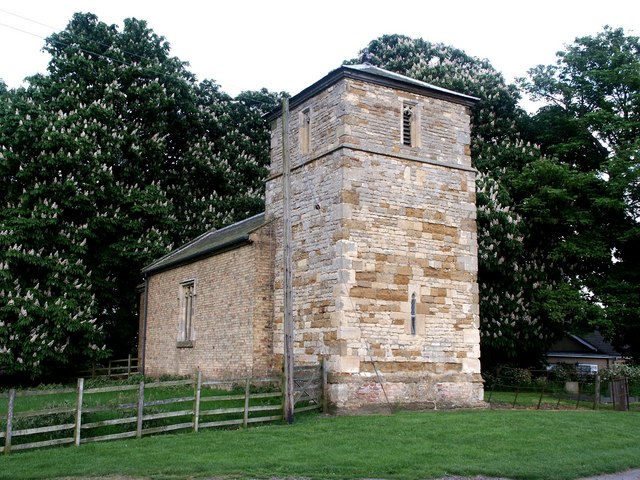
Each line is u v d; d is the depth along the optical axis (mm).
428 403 18109
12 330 24547
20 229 25297
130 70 31750
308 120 20250
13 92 32281
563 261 26984
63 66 30594
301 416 16297
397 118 19219
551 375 28906
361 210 18047
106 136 28875
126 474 10422
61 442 12484
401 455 11641
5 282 24641
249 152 38031
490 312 25578
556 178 26625
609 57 28609
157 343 27406
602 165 26516
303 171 19688
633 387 25609
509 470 10766
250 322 20562
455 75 31031
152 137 31578
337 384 16906
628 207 26016
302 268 19094
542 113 30812
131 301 31062
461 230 19781
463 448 12352
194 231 33469
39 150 26922
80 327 25672
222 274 22703
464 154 20359
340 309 17297
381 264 18094
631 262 27281
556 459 11664
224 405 16578
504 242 24953
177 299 25984
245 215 35281
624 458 12000
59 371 27406
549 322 26500
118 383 24781
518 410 18125
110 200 29234
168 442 12859
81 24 33875
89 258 28750
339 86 18625
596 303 25750
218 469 10641
